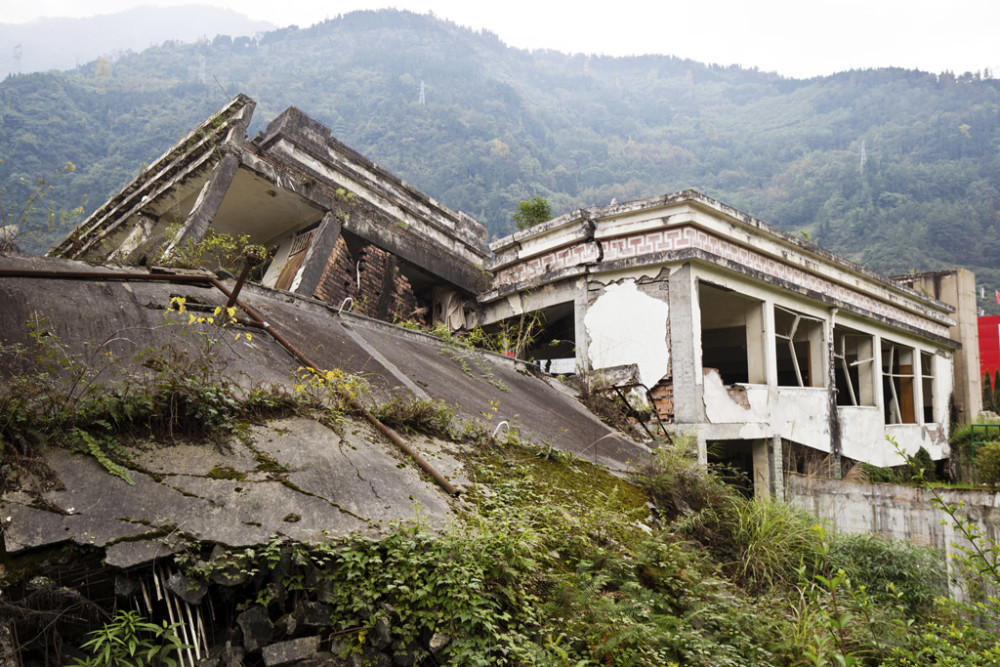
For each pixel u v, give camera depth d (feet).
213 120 32.42
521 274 42.70
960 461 54.70
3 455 10.71
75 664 9.55
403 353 25.13
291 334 20.31
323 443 14.62
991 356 77.56
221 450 12.98
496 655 11.27
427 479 15.47
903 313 55.62
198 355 15.46
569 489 19.40
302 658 10.41
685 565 17.34
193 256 23.49
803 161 457.68
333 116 418.31
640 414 32.76
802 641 14.92
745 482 37.96
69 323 14.78
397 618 11.13
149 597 10.23
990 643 15.89
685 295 33.47
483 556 12.45
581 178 422.41
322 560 11.12
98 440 11.87
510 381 29.84
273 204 36.68
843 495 33.27
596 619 12.81
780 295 40.27
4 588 9.25
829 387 43.91
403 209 42.04
